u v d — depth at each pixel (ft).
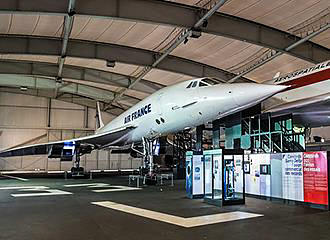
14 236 20.80
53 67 73.05
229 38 51.44
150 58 62.23
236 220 26.17
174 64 64.08
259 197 40.93
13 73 69.87
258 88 34.19
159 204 34.88
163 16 43.86
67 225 24.06
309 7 42.68
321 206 32.53
